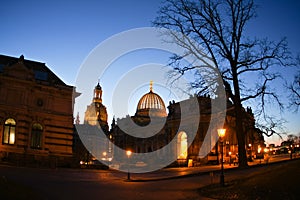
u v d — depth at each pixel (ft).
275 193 68.23
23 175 107.65
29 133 168.55
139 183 111.75
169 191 86.43
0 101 161.07
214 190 82.89
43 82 176.96
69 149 180.24
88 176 130.31
